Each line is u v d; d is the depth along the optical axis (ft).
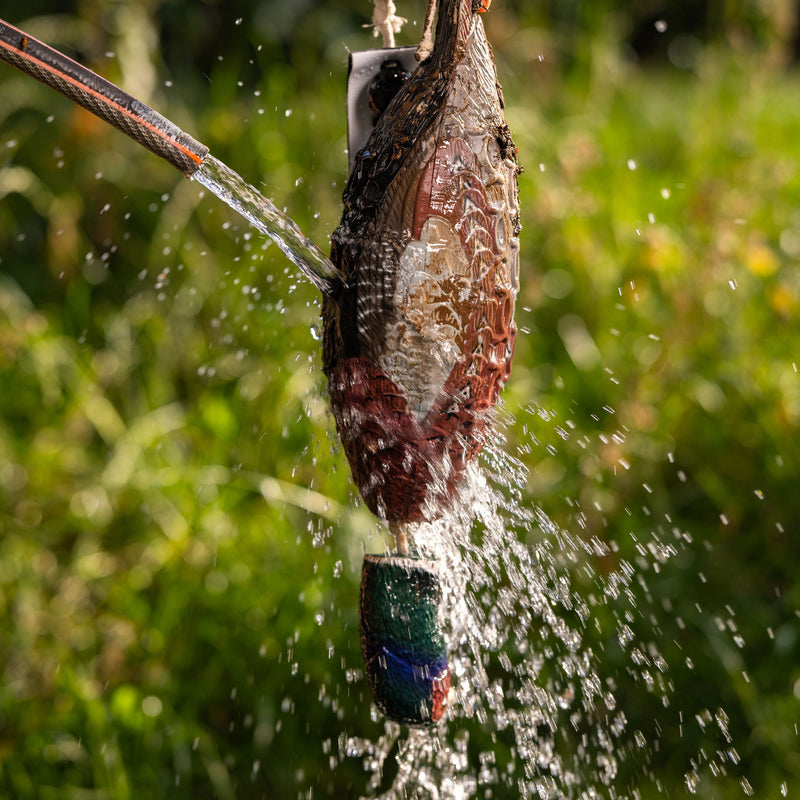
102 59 42.45
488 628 22.53
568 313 37.04
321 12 48.75
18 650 27.27
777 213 41.60
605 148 45.19
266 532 30.04
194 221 40.70
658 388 33.40
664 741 26.55
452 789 23.54
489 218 11.27
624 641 27.99
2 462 32.48
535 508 29.63
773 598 30.12
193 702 26.89
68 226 38.63
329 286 11.80
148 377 35.86
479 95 11.35
